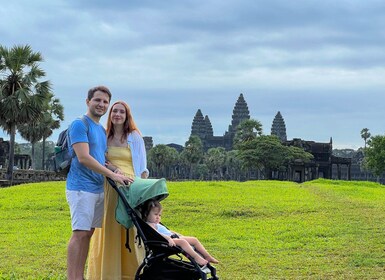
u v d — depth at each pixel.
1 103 42.03
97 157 8.66
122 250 8.63
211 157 148.12
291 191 30.55
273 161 102.00
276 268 12.46
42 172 49.03
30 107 42.16
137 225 7.90
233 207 22.64
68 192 8.58
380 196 30.58
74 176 8.58
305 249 14.84
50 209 22.67
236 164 142.50
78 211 8.47
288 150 103.56
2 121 42.69
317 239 16.25
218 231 17.97
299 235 16.97
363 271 12.04
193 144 144.88
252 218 20.77
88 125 8.61
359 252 14.11
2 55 42.66
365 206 24.05
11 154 43.25
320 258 13.58
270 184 37.09
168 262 7.74
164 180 8.34
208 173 147.88
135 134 9.19
